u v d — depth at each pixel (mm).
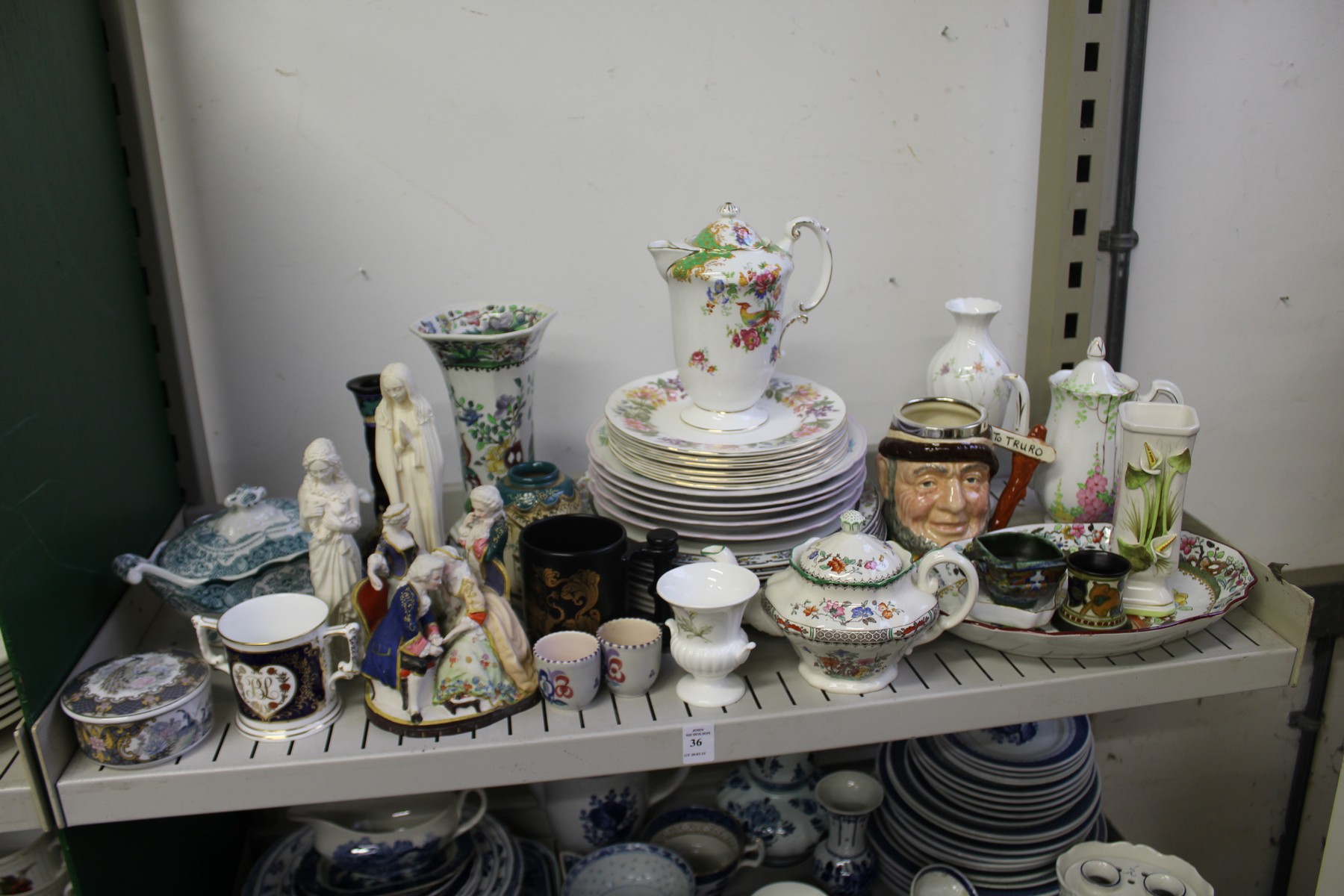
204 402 1186
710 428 1011
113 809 778
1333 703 1556
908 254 1277
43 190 835
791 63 1176
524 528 917
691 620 831
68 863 795
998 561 881
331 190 1131
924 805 1133
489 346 972
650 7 1126
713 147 1191
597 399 1271
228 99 1083
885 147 1228
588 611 880
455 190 1154
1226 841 1659
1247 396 1426
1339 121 1311
